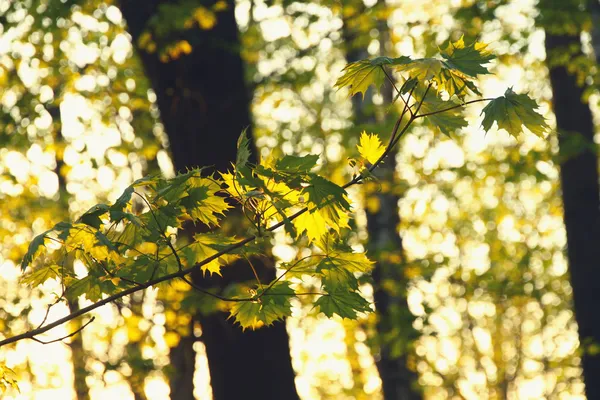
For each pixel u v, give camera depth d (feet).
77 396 33.06
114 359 26.86
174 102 18.08
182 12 17.34
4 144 26.25
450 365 57.93
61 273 7.43
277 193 6.56
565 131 24.94
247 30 28.07
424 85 6.75
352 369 48.32
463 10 22.84
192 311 17.46
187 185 6.91
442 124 6.73
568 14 21.94
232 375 17.71
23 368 27.81
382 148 6.85
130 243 7.11
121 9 18.84
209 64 18.07
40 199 32.65
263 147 31.76
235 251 7.31
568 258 25.40
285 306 7.51
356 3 24.26
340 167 27.20
